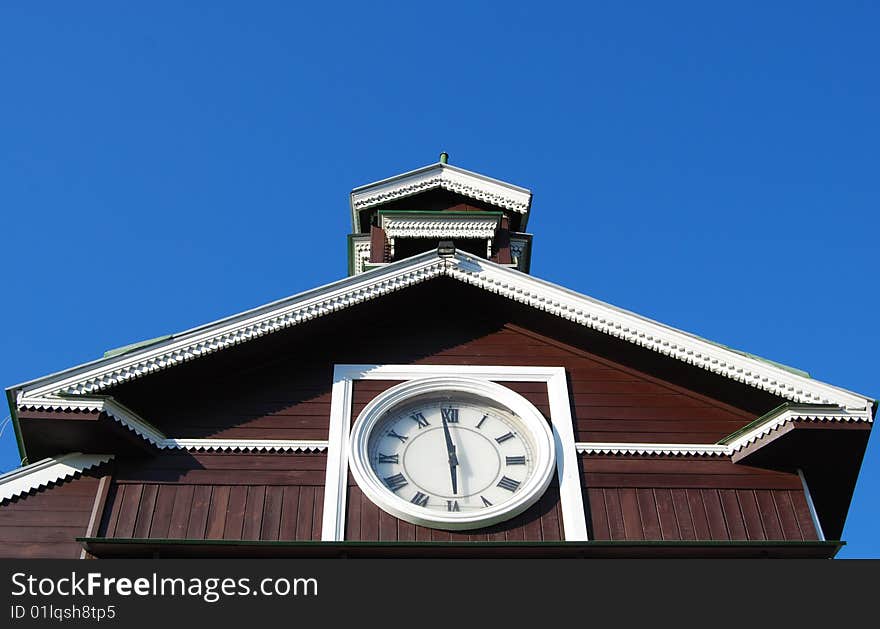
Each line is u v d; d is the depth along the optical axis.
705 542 13.72
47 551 13.74
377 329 16.80
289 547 13.46
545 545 13.60
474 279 16.67
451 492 14.48
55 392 14.34
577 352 16.56
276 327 15.75
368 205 19.80
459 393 15.77
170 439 14.94
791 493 14.78
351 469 14.67
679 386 16.06
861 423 14.59
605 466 14.95
